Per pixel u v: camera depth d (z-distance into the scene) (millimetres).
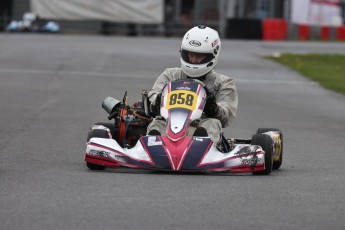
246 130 48531
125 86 68000
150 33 140125
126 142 33312
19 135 43438
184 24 140125
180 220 21766
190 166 28750
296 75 82750
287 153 39719
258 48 114875
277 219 22281
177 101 30891
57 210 22688
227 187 26688
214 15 142250
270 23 137500
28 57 89750
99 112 53844
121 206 23297
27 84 68188
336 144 43562
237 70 84938
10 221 21406
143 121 33219
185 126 29922
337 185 28438
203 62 32875
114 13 135750
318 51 112500
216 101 33281
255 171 29484
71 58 89938
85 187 26281
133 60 89750
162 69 82188
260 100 63438
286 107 60000
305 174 31594
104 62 86938
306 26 143625
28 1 141375
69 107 55812
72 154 37156
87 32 138250
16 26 136625
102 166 30281
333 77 81562
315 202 24781
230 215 22547
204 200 24391
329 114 57312
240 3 142750
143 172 29953
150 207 23219
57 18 136125
